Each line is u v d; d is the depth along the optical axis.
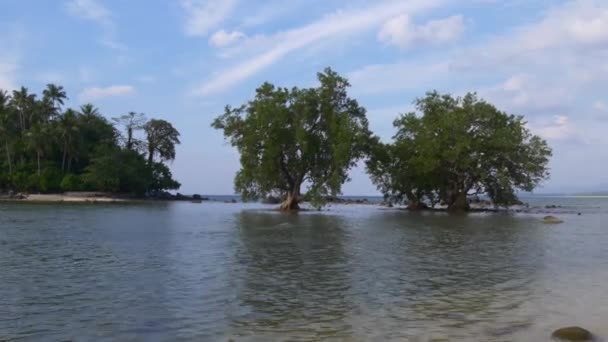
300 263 21.41
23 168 113.44
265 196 72.00
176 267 20.14
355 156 66.69
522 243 29.69
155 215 58.31
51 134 109.19
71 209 69.75
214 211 71.12
